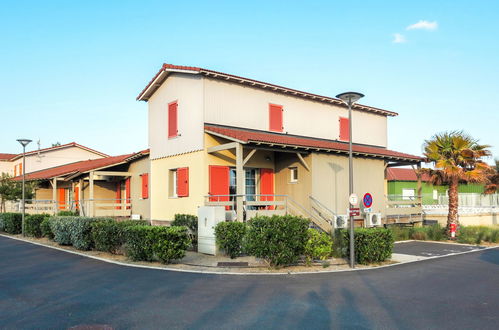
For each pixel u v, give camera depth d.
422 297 7.83
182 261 11.98
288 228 10.77
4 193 24.98
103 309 7.10
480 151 18.25
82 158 37.38
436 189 33.97
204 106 16.25
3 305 7.42
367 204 12.30
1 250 15.12
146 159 20.12
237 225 12.29
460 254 13.81
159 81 18.66
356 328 6.05
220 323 6.30
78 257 13.03
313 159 16.84
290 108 19.25
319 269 10.81
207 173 16.19
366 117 22.94
